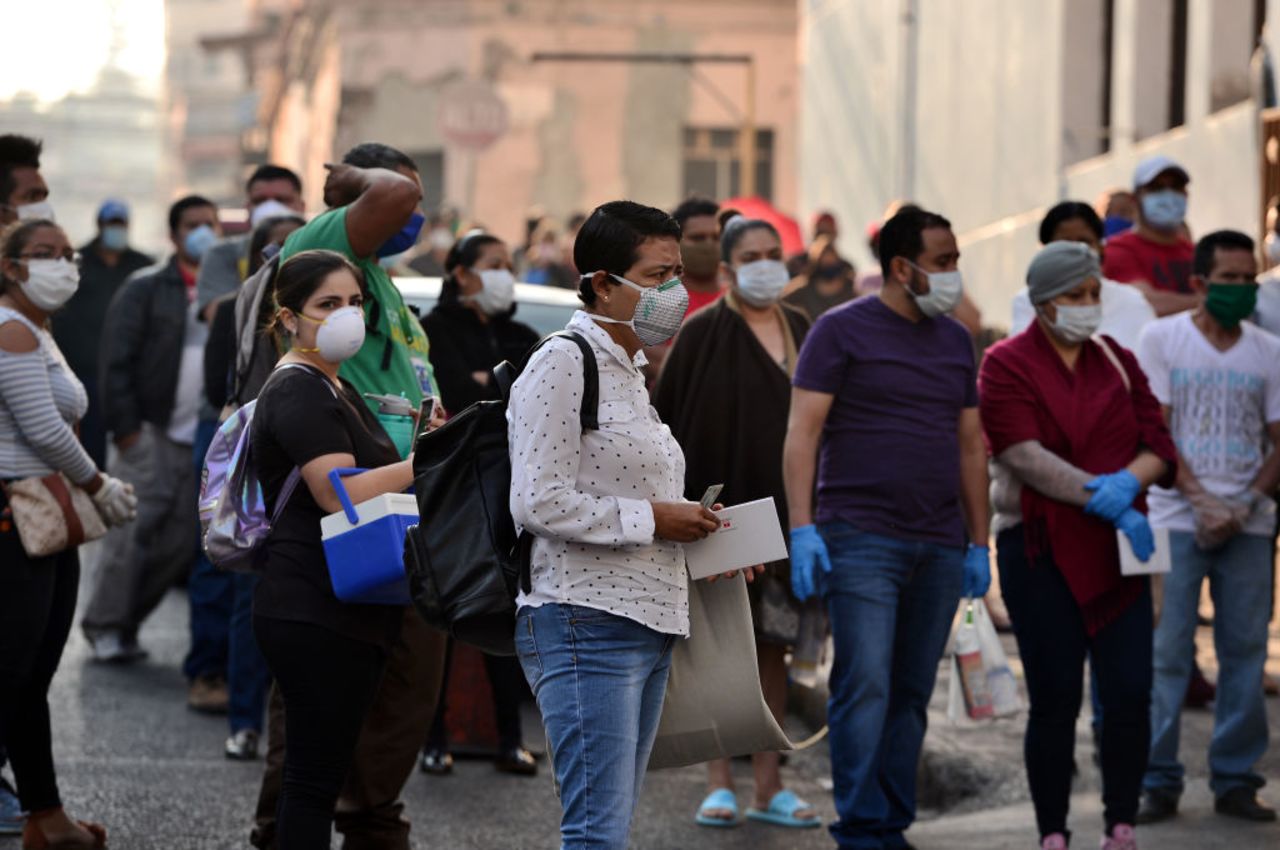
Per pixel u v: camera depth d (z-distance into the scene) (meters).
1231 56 34.97
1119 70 40.06
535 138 91.00
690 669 13.28
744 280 19.22
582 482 12.58
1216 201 34.41
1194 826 18.55
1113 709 16.95
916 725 17.95
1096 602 16.92
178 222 27.02
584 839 12.36
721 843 18.78
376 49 92.06
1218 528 18.50
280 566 14.45
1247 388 19.09
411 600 13.30
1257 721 18.83
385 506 13.95
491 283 21.28
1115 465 17.17
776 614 19.22
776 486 19.28
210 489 15.05
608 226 12.66
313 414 14.37
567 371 12.50
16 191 19.31
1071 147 41.75
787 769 22.69
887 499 17.42
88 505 16.95
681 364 19.55
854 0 60.19
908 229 17.47
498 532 12.79
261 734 22.34
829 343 17.64
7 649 16.69
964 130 49.03
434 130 91.75
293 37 112.75
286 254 16.20
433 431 13.03
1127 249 23.23
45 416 16.75
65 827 17.48
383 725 16.42
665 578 12.74
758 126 90.94
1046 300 17.09
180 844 18.09
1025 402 17.14
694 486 19.41
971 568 17.98
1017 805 19.80
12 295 17.02
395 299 16.53
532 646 12.66
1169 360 19.25
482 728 22.20
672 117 91.25
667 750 13.30
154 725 23.62
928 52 52.25
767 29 90.94
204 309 24.02
